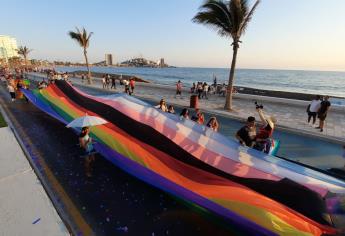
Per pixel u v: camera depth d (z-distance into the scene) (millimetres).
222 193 3928
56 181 6000
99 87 29828
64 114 9578
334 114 15656
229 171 4941
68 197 5316
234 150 5875
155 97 22047
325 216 3439
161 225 4461
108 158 6191
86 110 8828
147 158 5270
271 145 6887
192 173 4758
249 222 3396
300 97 26172
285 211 3432
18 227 4172
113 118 7281
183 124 6898
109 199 5270
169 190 4598
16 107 15352
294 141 10148
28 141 8859
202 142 6086
